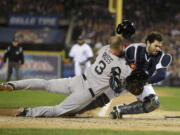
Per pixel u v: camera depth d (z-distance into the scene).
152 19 88.62
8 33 84.62
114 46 19.70
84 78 20.25
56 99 32.62
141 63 19.72
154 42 19.23
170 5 92.19
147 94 20.20
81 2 91.19
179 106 30.50
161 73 19.58
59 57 65.69
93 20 86.44
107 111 24.34
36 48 74.00
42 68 65.75
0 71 64.50
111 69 19.78
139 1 91.81
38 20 86.94
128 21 22.17
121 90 20.39
